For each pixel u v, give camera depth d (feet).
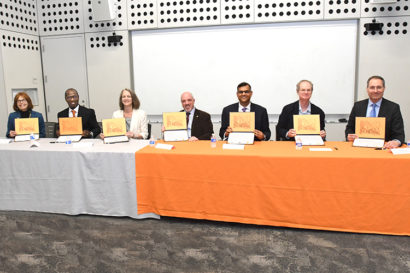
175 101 13.93
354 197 6.88
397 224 6.83
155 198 7.91
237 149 7.79
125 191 8.09
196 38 13.30
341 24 12.12
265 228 7.71
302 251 6.63
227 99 13.42
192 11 13.05
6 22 12.99
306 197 7.08
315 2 12.05
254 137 8.98
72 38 14.42
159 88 13.98
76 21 14.28
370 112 8.43
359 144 7.72
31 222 8.21
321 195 7.01
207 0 12.89
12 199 8.68
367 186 6.79
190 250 6.79
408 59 11.80
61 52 14.65
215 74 13.35
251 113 8.45
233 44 13.02
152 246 6.98
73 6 14.21
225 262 6.31
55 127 11.02
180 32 13.43
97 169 8.07
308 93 8.59
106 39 14.06
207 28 13.15
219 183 7.46
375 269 5.93
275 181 7.16
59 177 8.31
